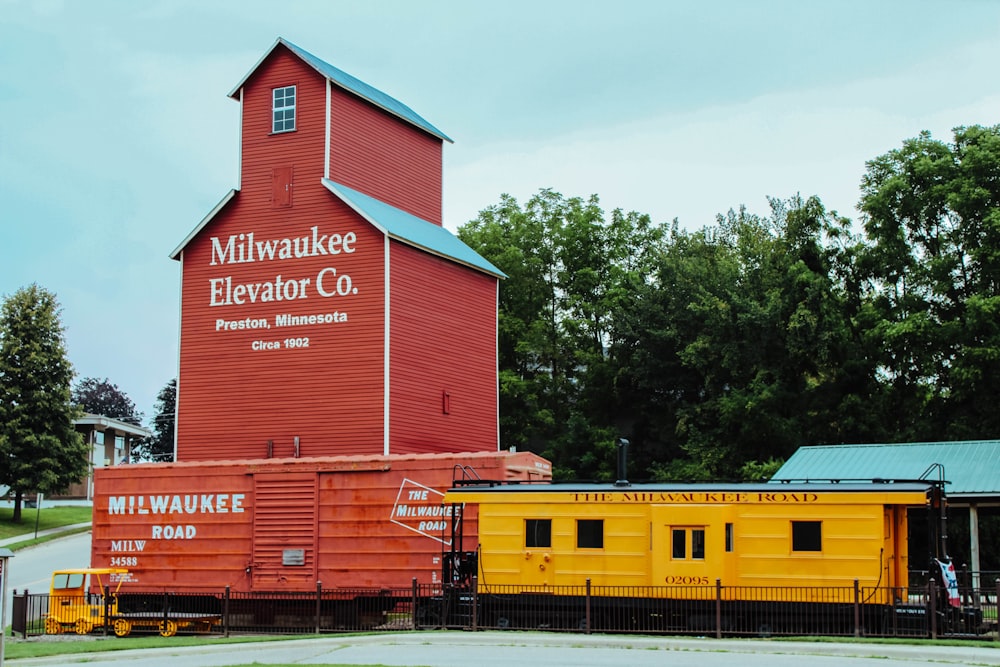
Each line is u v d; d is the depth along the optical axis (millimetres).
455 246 47031
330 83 43250
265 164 43969
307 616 33875
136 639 30766
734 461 58844
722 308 59562
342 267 42094
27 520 78562
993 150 53188
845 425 55781
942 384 54969
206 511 35531
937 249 56094
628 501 28312
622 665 21500
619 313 65250
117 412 124688
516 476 32500
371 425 40625
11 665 25250
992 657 21984
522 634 27188
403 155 47719
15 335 78688
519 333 67875
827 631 26172
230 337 43469
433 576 32188
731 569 27141
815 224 60219
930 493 26500
